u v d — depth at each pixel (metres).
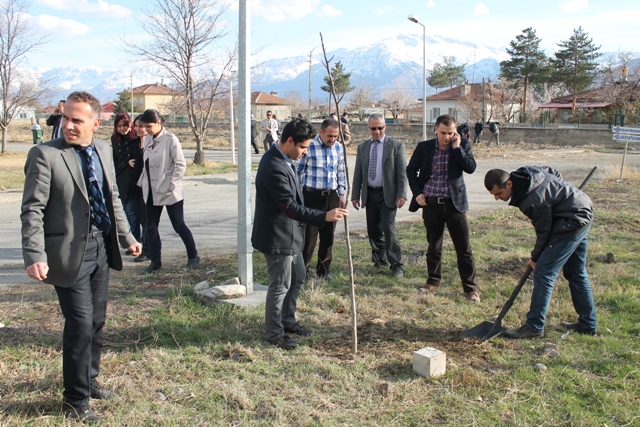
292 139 4.16
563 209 4.49
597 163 22.14
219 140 37.00
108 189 3.44
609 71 47.62
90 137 3.34
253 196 13.12
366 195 6.52
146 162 6.45
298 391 3.72
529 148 31.66
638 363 4.12
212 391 3.70
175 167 6.45
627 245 7.76
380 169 6.37
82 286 3.30
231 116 19.91
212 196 13.10
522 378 3.93
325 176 5.97
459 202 5.56
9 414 3.36
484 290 5.88
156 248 6.59
